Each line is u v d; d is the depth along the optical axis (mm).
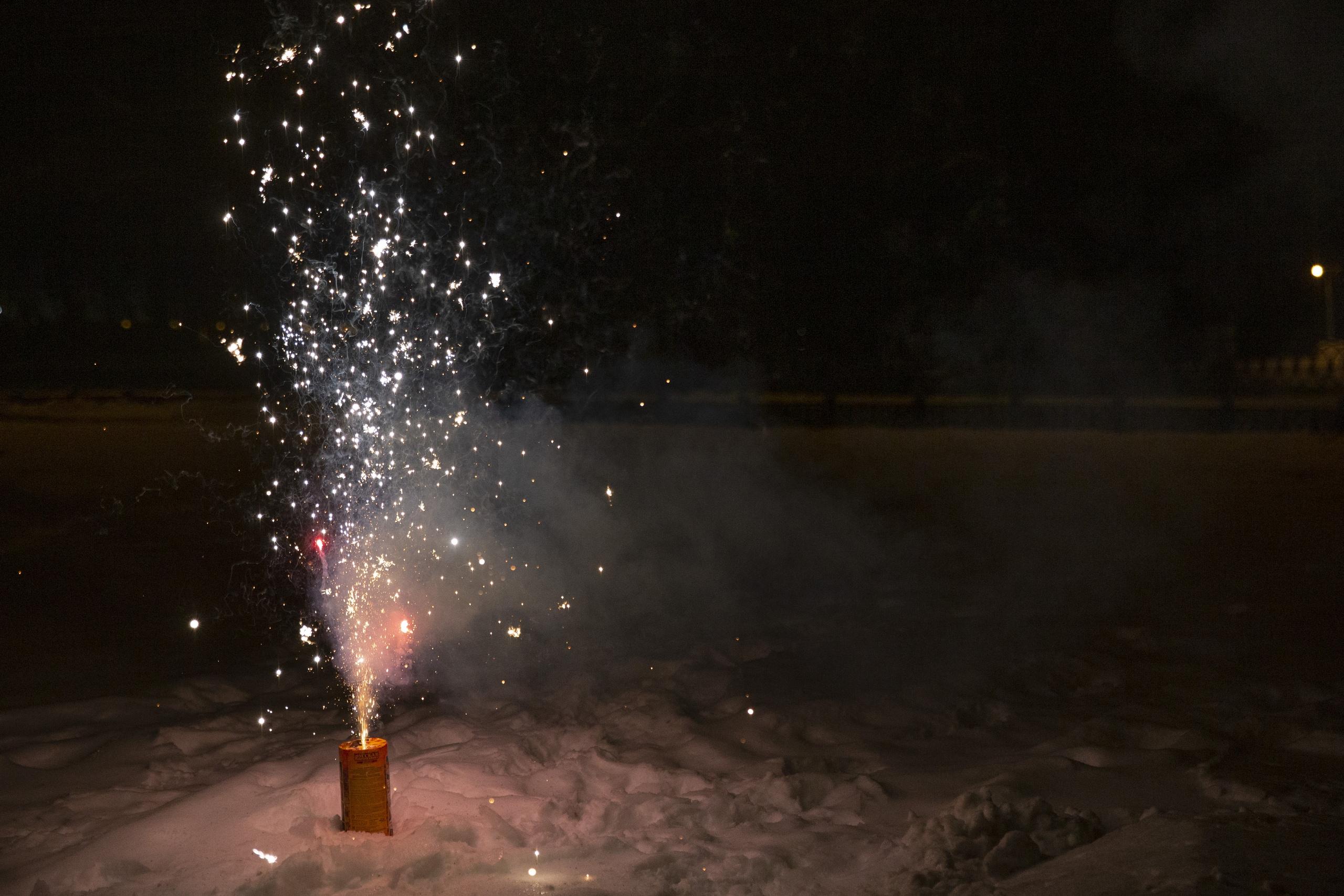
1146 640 7227
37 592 9062
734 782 4840
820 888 3699
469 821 4207
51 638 7730
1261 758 4758
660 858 3885
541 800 4621
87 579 9484
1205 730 5152
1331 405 24797
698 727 5633
